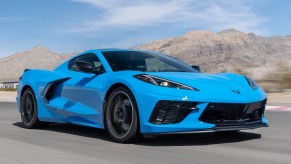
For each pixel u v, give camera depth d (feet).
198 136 16.11
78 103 17.20
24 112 20.39
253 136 16.22
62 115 18.15
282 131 17.98
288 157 11.74
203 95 13.53
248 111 14.23
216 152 12.60
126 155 12.17
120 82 14.60
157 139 15.35
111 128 15.03
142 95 13.76
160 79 13.97
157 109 13.56
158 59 17.47
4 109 36.81
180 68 16.99
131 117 14.25
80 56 18.57
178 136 16.08
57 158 11.76
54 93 18.92
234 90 14.23
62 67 19.36
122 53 17.42
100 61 16.90
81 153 12.57
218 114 13.82
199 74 15.66
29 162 11.24
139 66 16.46
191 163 10.91
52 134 17.57
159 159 11.51
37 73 20.08
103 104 15.47
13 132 18.49
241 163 10.86
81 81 17.12
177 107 13.48
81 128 19.65
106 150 13.10
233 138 15.62
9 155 12.37
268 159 11.43
